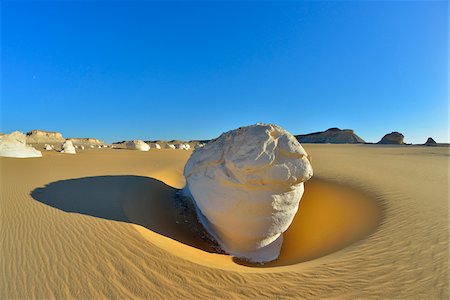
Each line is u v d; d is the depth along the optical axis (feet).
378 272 16.44
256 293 14.02
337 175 49.21
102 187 34.30
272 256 25.23
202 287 14.15
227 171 24.03
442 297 13.88
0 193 29.48
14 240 17.72
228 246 25.39
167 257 16.60
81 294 12.88
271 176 22.12
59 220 21.43
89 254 16.30
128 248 17.28
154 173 48.78
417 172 54.03
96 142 416.87
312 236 28.84
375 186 38.93
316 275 16.10
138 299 12.87
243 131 25.75
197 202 26.96
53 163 57.98
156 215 27.94
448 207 29.14
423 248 19.63
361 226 26.96
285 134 24.03
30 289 13.05
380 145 252.01
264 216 23.40
